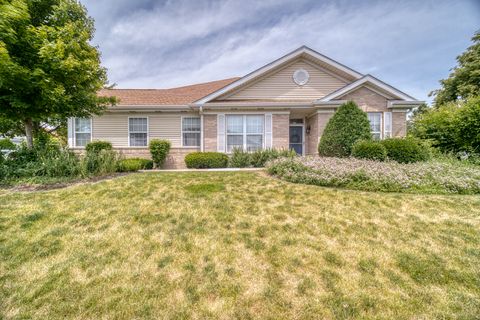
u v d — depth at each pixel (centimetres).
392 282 231
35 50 615
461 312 194
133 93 1309
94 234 326
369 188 522
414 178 555
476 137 818
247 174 698
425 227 347
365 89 1000
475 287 224
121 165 751
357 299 207
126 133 1129
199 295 212
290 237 320
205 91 1316
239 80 1088
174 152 1116
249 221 367
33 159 704
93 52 749
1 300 205
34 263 259
